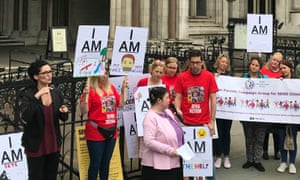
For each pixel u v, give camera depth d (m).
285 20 22.30
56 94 5.41
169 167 5.34
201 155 6.23
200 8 22.83
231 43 17.50
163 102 5.35
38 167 5.29
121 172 6.75
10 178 5.39
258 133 7.91
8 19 25.55
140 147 6.51
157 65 6.61
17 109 6.10
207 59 14.70
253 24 8.88
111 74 6.40
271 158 8.76
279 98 7.79
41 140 5.23
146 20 18.62
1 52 21.19
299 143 9.81
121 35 6.25
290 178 7.56
